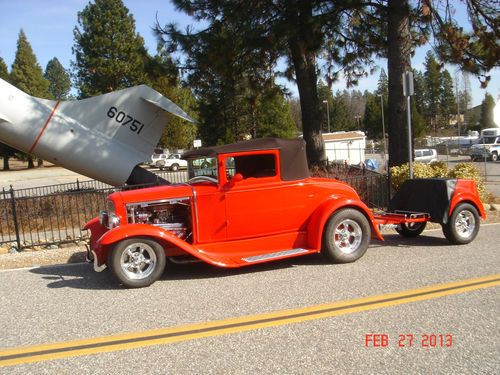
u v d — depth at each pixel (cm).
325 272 665
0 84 1373
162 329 470
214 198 672
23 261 796
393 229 972
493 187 1988
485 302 517
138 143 1488
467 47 1481
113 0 4853
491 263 681
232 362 391
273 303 536
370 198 1176
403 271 653
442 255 743
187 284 632
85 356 413
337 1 1438
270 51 1572
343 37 1880
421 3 1423
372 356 396
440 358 389
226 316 500
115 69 4847
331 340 430
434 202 823
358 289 577
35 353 423
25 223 1164
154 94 1466
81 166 1433
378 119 8594
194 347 424
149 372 378
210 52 1429
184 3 1505
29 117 1381
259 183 687
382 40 1839
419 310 498
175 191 669
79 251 833
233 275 669
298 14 1463
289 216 701
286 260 748
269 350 412
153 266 626
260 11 1441
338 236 712
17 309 551
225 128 4447
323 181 729
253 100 1877
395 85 1399
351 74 2045
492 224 1016
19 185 3234
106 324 490
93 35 4847
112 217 662
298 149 708
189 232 688
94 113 1444
